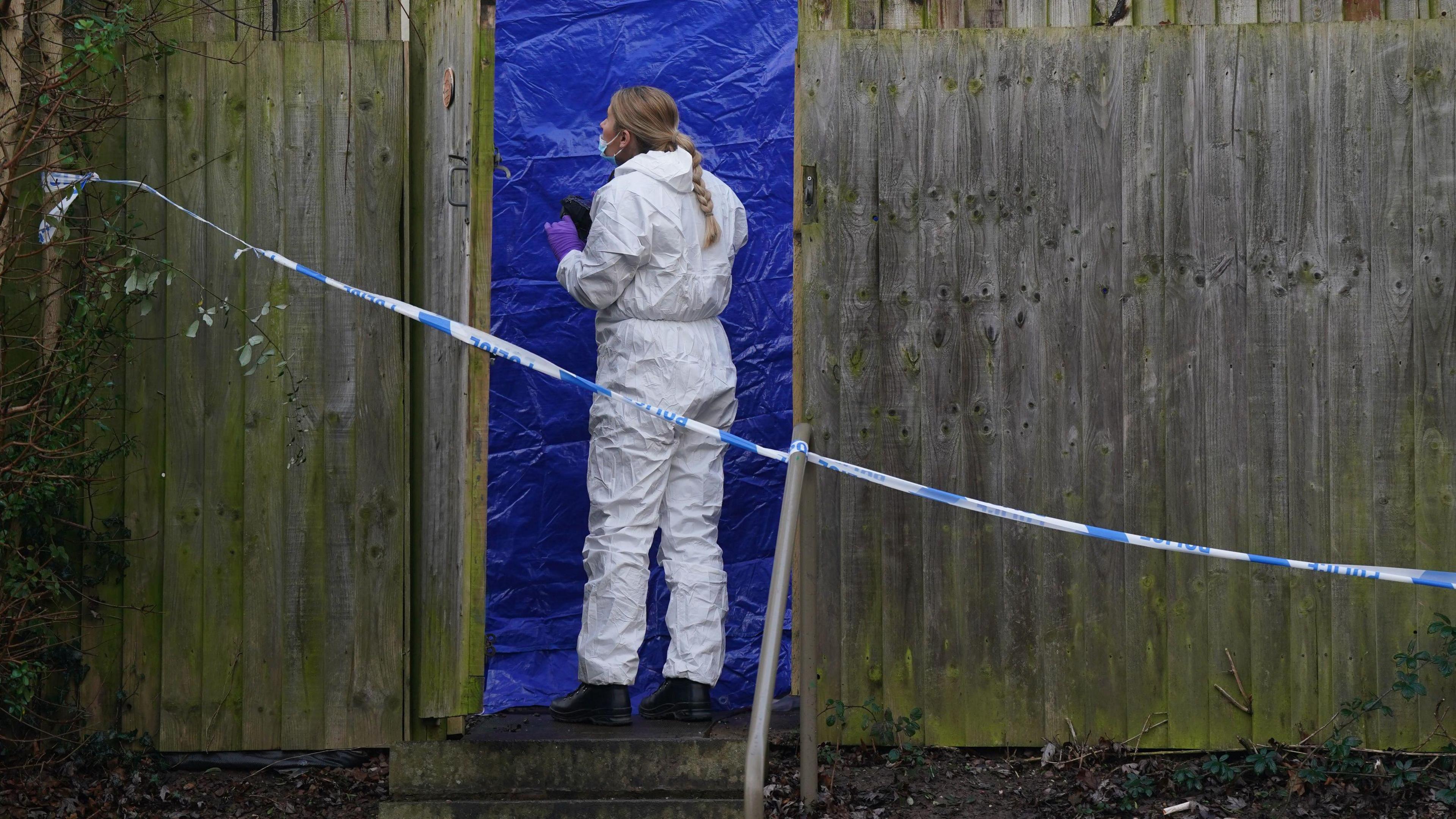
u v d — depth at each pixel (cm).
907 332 1393
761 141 1620
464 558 1317
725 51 1625
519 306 1600
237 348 1391
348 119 1393
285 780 1368
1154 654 1381
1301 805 1280
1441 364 1366
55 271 1348
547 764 1284
